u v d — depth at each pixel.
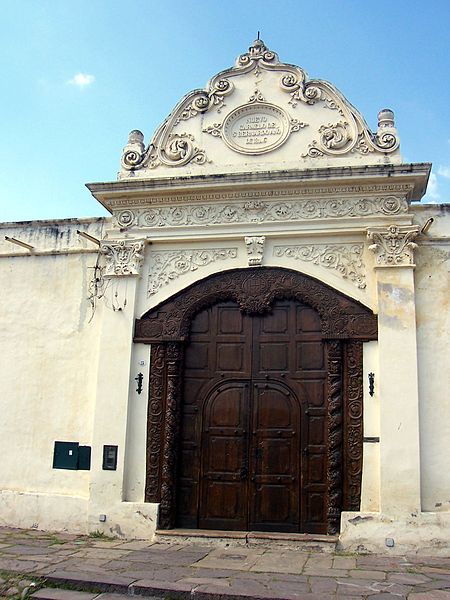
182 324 9.25
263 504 8.57
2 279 10.42
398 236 8.73
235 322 9.21
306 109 9.57
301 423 8.68
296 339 8.94
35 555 7.46
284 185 9.12
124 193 9.60
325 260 9.02
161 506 8.69
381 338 8.48
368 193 8.98
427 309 8.62
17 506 9.37
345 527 8.05
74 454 9.41
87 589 6.30
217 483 8.77
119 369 9.22
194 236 9.41
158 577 6.50
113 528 8.72
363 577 6.63
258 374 8.96
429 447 8.18
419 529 7.87
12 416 9.83
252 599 5.88
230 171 9.56
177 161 9.80
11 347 10.10
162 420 9.03
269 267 9.17
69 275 10.12
